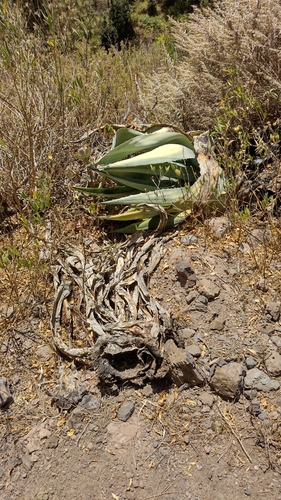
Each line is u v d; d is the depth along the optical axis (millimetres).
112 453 1151
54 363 1382
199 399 1229
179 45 2621
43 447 1191
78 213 1904
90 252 1732
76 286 1590
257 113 1979
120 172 1808
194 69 2322
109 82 2770
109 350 1279
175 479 1085
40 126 2072
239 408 1194
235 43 2082
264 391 1200
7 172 1925
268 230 1644
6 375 1375
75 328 1472
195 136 1950
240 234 1608
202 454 1124
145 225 1747
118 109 2520
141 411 1230
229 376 1204
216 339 1337
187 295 1453
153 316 1391
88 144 2193
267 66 2002
